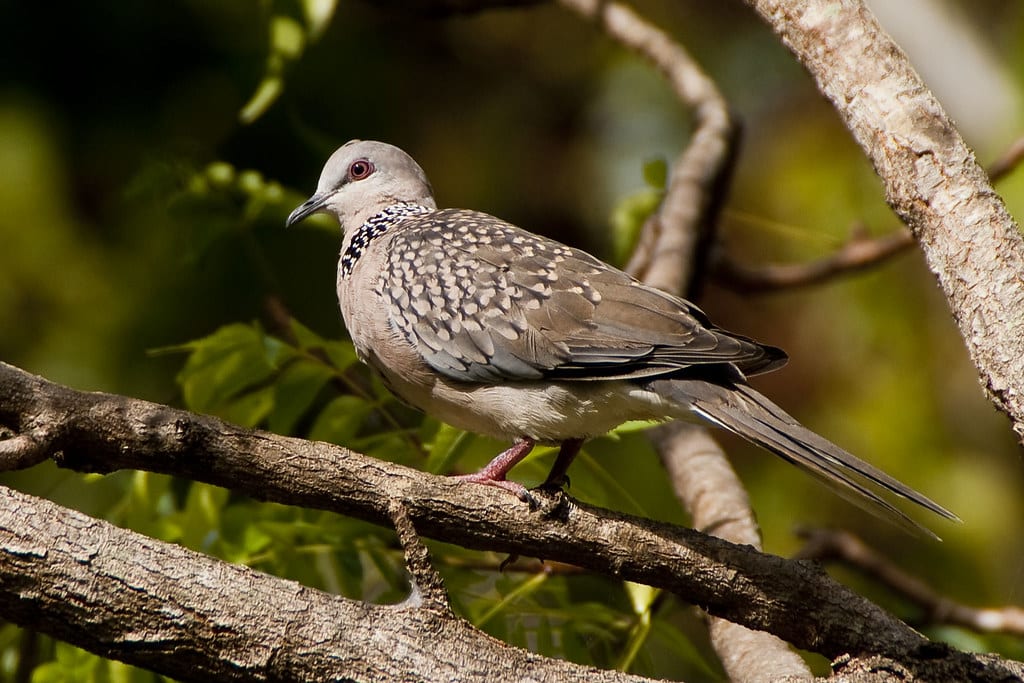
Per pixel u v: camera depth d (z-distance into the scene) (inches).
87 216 514.0
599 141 618.2
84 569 226.5
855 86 270.2
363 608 238.4
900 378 576.7
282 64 432.8
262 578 235.8
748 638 331.9
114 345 493.7
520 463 341.4
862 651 267.1
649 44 519.5
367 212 411.8
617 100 621.0
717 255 503.5
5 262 499.8
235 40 524.7
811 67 278.7
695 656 353.4
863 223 537.3
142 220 506.3
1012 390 244.1
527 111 618.2
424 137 589.9
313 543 350.9
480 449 384.2
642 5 636.1
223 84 525.7
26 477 452.1
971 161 259.8
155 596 228.1
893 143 264.1
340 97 547.8
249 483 253.8
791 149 613.6
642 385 309.1
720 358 301.0
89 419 248.1
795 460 279.3
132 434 248.7
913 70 268.5
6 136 504.4
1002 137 543.8
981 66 554.6
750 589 272.2
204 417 253.1
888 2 563.5
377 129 557.9
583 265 333.7
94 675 330.0
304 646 231.5
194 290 482.0
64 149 513.7
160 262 496.1
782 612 272.1
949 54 557.0
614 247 509.0
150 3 517.7
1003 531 545.0
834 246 497.4
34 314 501.4
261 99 431.8
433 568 245.1
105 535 230.4
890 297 582.6
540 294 325.1
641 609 336.5
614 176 611.2
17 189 503.5
